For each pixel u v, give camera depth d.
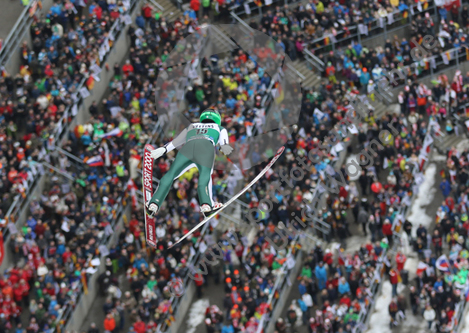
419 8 152.12
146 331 113.88
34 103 129.50
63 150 126.56
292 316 118.19
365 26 149.00
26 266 113.56
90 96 136.12
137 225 122.38
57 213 120.00
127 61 137.62
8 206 116.88
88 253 118.31
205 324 120.75
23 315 114.31
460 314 122.19
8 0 141.75
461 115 151.12
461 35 153.00
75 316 116.00
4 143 122.06
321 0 150.25
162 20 143.12
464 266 123.25
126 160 128.62
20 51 134.62
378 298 126.50
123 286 122.06
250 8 149.25
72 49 136.62
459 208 132.62
